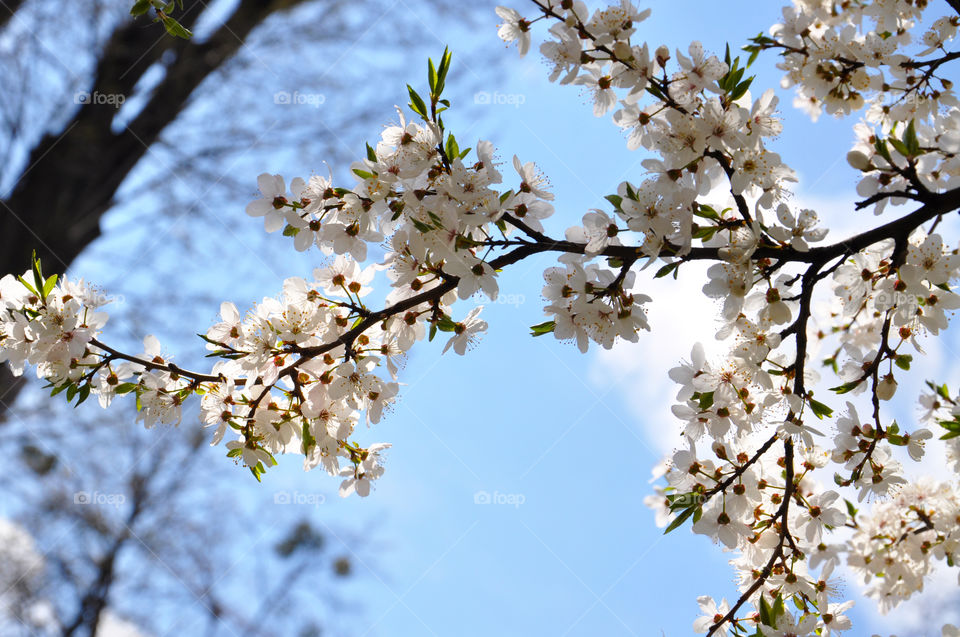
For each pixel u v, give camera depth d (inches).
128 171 76.6
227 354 43.1
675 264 41.9
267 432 43.4
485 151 41.9
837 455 43.7
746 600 43.7
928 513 47.2
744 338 43.0
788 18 43.8
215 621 90.6
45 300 43.6
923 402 45.8
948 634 45.8
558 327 42.5
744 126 41.8
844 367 43.9
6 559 83.7
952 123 44.1
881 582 48.0
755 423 43.4
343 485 44.4
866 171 42.3
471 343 43.4
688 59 41.7
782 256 41.9
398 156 42.2
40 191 71.6
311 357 42.9
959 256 42.4
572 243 42.2
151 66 76.1
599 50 42.0
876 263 43.5
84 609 86.4
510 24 42.5
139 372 43.9
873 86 43.8
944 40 44.4
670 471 43.8
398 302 43.0
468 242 41.8
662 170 41.8
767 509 44.2
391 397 43.4
